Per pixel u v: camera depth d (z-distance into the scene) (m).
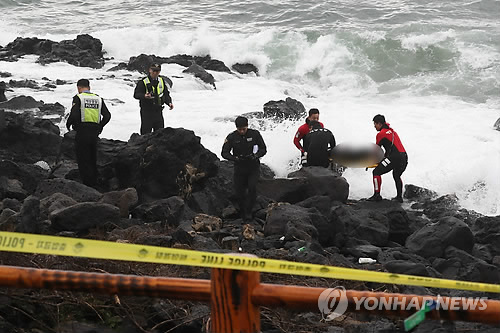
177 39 51.16
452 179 28.50
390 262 16.89
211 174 23.22
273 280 13.98
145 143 23.02
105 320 11.97
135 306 12.13
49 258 13.07
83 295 12.03
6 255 12.81
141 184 22.72
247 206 22.14
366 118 35.38
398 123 34.94
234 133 22.03
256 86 42.69
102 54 49.81
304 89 45.22
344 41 49.25
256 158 21.84
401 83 46.00
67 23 60.28
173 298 6.49
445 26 53.34
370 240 20.75
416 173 28.94
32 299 11.87
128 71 42.75
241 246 18.84
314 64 48.22
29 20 60.91
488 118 36.91
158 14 61.06
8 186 21.86
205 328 11.76
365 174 27.28
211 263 6.21
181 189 22.75
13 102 31.38
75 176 23.14
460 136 32.81
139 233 17.69
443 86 45.03
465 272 17.95
